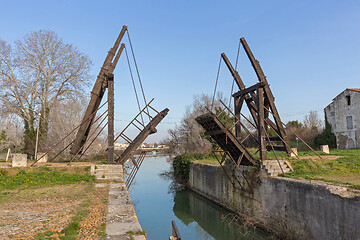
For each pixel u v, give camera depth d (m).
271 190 13.94
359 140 31.39
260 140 16.05
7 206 9.30
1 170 14.70
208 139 36.44
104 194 11.22
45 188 13.02
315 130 44.22
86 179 14.79
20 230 6.62
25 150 29.08
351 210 8.97
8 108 26.31
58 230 6.64
